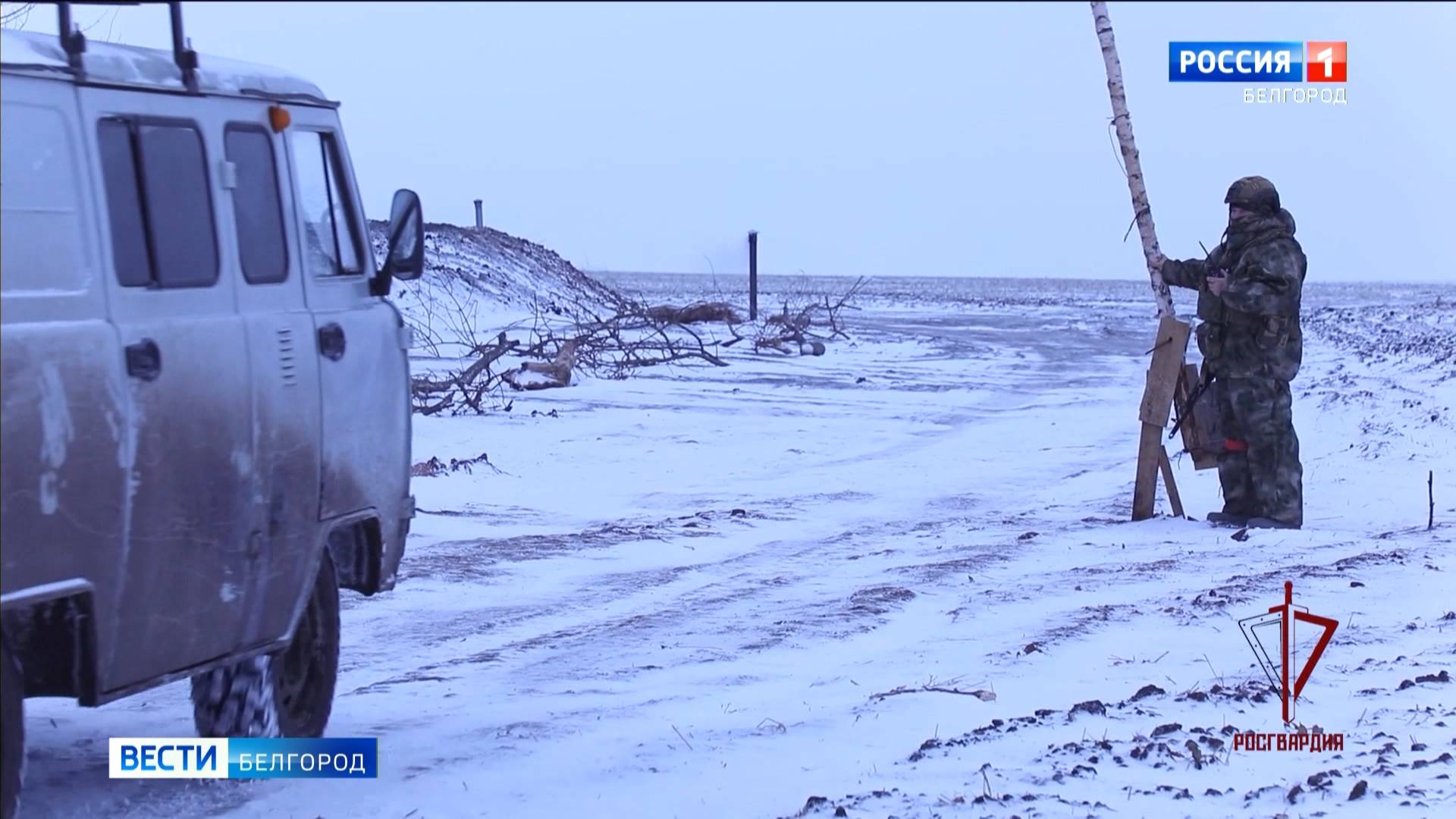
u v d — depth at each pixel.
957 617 10.34
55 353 5.34
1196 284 14.71
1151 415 14.95
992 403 29.75
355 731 7.71
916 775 6.52
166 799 6.57
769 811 6.20
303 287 6.80
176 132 6.09
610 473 19.98
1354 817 5.68
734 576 12.73
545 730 7.61
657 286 148.25
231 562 6.26
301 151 6.93
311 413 6.71
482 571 12.98
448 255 54.34
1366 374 31.70
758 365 37.69
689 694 8.46
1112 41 14.64
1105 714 7.40
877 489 18.77
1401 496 16.28
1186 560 12.45
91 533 5.50
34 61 5.50
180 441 5.90
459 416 25.45
